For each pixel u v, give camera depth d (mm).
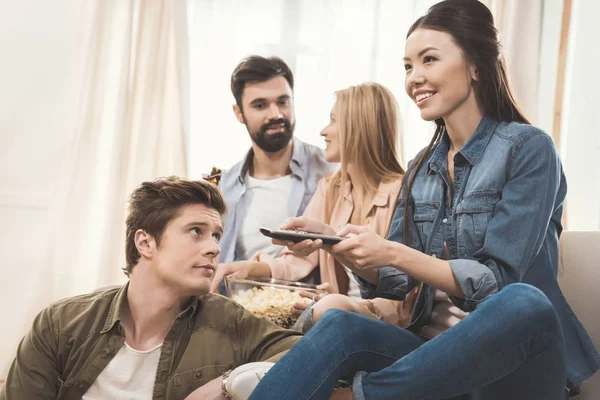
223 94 3303
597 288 1778
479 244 1614
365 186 2641
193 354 1561
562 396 1396
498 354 1300
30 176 3402
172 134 3277
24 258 3361
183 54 3297
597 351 1561
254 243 2990
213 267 1574
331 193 2844
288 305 2016
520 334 1305
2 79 3424
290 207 3037
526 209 1546
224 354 1577
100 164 3268
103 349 1536
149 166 3256
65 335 1537
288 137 3133
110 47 3324
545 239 1651
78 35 3475
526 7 3270
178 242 1547
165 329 1579
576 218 3316
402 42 3316
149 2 3350
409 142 3254
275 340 1602
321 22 3318
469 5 1711
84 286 3191
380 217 2555
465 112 1720
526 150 1599
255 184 3080
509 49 3234
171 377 1532
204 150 3271
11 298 3328
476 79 1703
